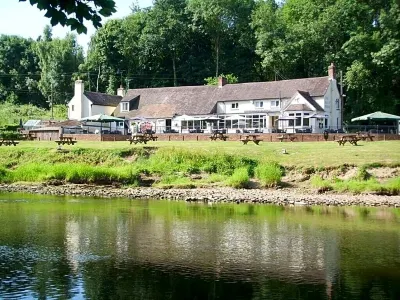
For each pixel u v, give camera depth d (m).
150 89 92.50
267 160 46.28
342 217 30.59
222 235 24.88
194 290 16.11
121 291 15.90
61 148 53.38
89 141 62.44
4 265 18.83
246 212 32.50
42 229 25.89
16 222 27.86
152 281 17.03
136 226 27.11
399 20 82.00
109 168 47.34
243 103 82.12
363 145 52.31
